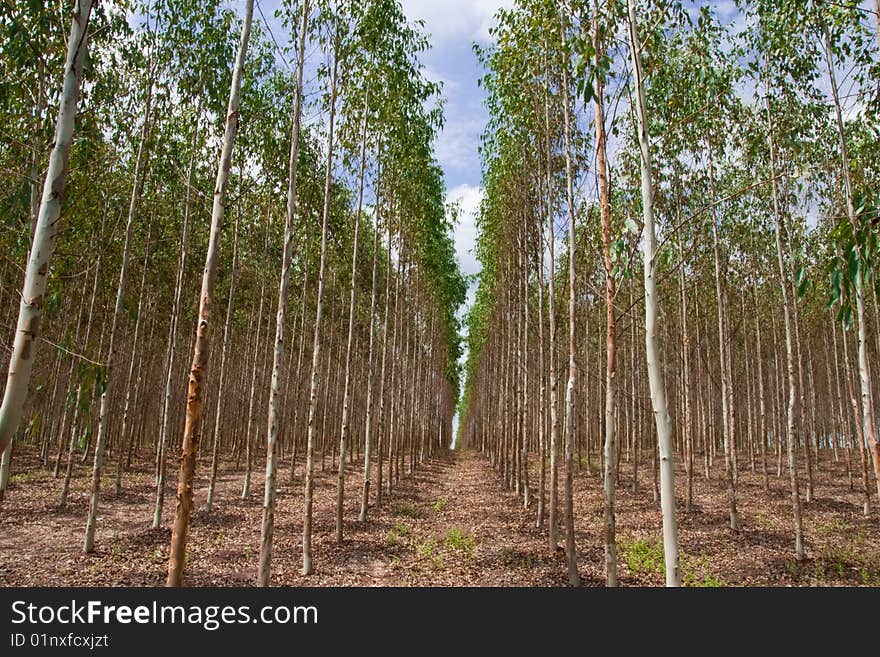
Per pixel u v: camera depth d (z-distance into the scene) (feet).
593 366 70.74
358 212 39.75
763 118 36.22
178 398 89.71
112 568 29.63
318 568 31.53
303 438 106.42
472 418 184.55
